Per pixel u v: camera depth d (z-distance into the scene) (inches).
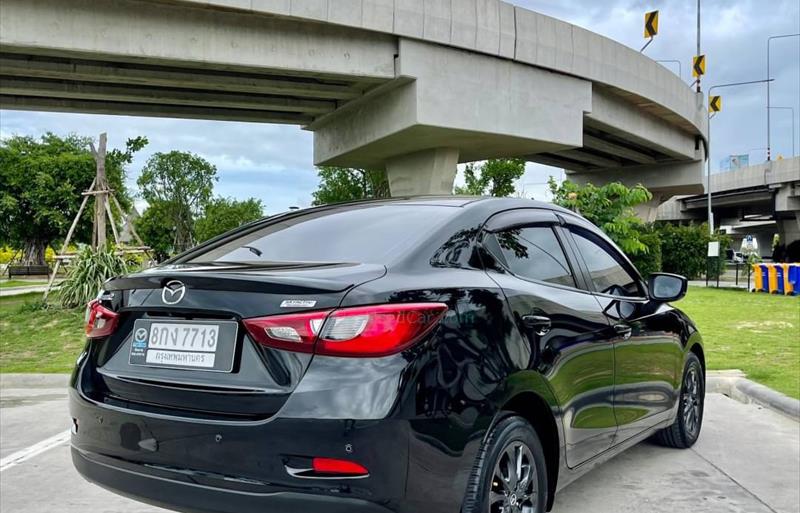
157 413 101.0
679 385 184.4
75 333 482.3
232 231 145.7
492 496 104.5
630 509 148.6
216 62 709.9
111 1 665.0
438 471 93.3
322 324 91.7
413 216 125.4
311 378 90.7
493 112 879.7
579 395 127.8
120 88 823.7
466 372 98.5
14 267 1691.7
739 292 949.2
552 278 134.3
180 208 2881.4
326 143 1063.6
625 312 153.9
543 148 1000.9
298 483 89.7
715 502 153.0
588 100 1015.6
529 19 909.8
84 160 1801.2
